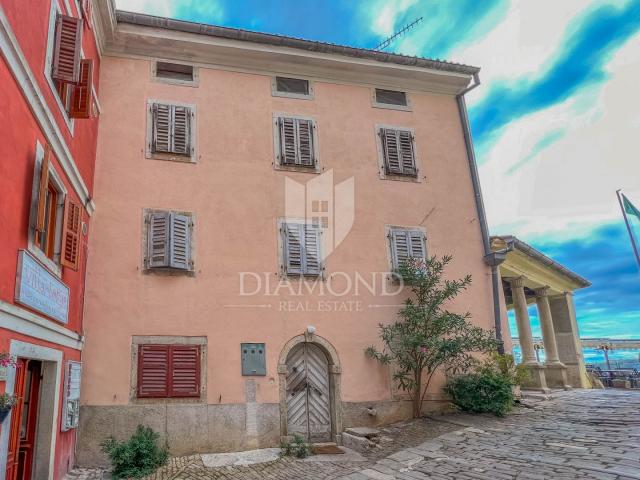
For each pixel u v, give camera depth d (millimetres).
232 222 9664
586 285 17312
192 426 8414
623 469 5492
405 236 10742
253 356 9055
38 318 5602
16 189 4941
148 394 8344
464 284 10289
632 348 21406
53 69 6246
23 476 5973
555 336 16656
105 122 9508
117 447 7355
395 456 7488
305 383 9469
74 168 7164
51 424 6273
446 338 10125
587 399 11000
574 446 6793
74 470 7496
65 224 6617
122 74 9898
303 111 10883
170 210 9391
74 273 7574
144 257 8984
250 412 8758
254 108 10531
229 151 10070
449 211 11312
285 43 10758
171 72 10375
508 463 6387
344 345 9672
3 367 4582
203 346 8852
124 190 9227
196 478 7000
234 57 10656
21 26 5082
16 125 4902
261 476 7039
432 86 12141
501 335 10781
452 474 6262
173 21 10008
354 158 10930
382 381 9719
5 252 4676
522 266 13992
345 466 7387
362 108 11375
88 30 8492
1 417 4305
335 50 11078
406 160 11328
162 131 9766
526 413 9570
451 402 10000
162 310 8812
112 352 8383
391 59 11523
